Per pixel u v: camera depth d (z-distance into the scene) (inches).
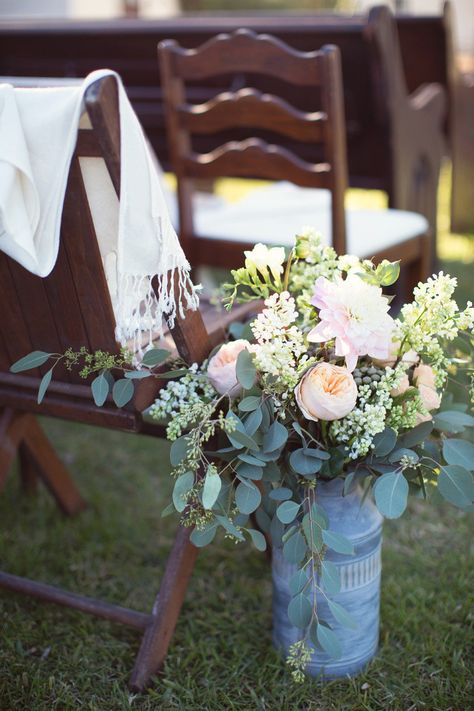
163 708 62.6
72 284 56.9
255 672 66.4
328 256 61.0
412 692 63.6
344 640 63.7
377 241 101.0
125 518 89.1
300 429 56.0
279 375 55.9
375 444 56.1
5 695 64.2
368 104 112.3
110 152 49.8
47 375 58.8
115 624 72.9
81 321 58.6
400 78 112.0
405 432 59.4
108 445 106.6
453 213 167.8
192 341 58.5
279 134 124.2
